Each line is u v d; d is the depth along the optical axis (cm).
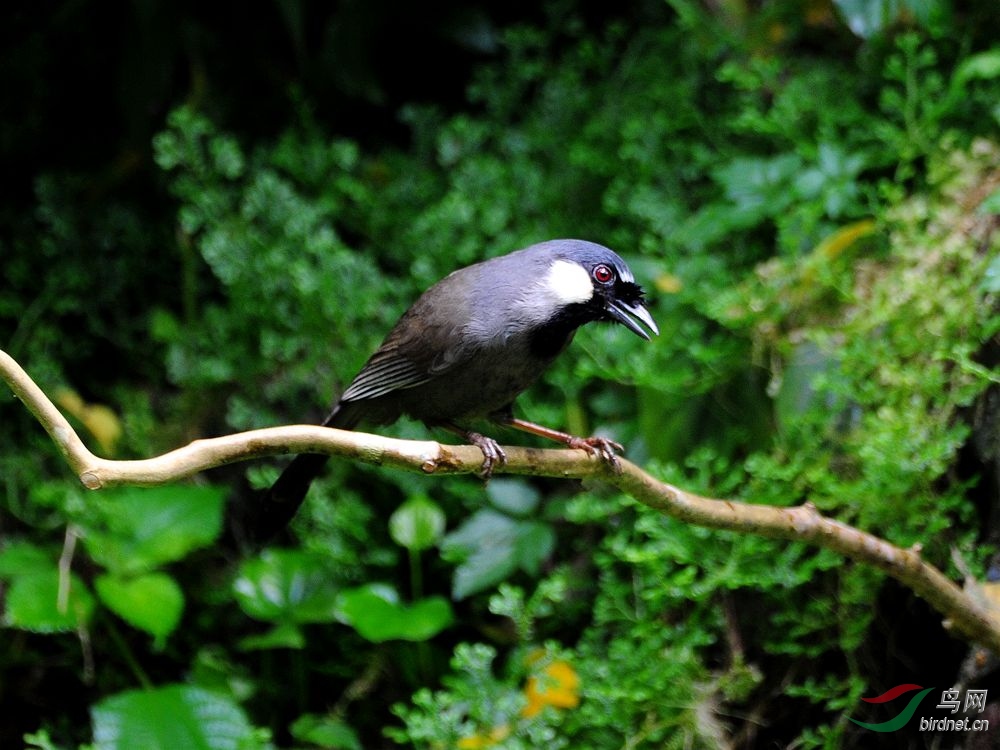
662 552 828
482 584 972
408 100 1370
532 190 1138
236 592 1004
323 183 1205
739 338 941
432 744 825
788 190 999
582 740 871
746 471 920
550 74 1256
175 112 1167
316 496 1040
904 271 889
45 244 1220
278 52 1345
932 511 812
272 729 1073
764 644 870
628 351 976
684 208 1084
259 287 1097
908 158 961
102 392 1244
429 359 793
